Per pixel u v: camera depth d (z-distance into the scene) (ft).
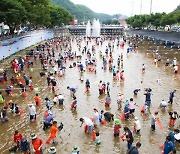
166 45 249.96
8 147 58.90
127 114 73.00
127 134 55.52
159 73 134.21
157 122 71.77
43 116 76.18
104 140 62.23
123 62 166.30
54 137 59.67
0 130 67.26
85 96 95.20
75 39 323.98
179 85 110.52
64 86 108.78
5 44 157.69
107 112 73.51
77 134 65.21
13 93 97.09
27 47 212.84
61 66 137.90
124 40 292.40
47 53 193.36
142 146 59.41
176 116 70.79
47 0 271.28
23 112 78.84
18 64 134.92
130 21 439.22
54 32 352.08
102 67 144.36
